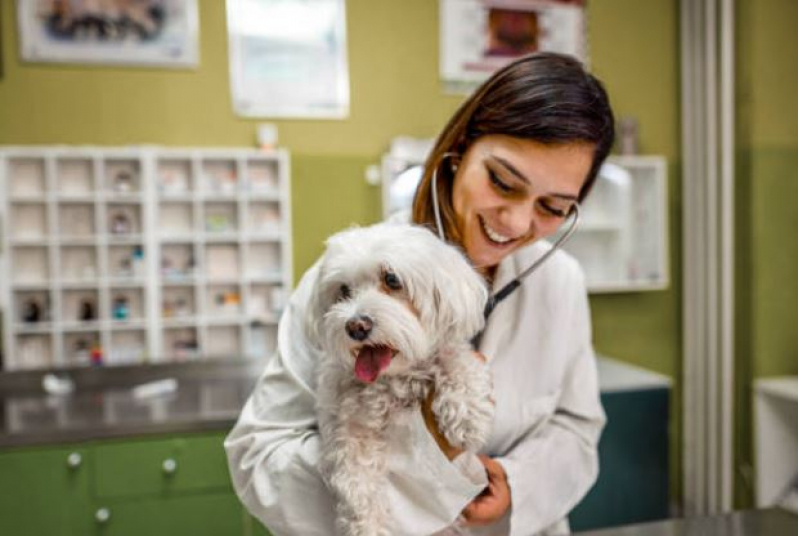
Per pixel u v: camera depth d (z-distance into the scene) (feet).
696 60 10.07
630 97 10.58
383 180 9.27
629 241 10.43
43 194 8.48
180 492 6.79
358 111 9.64
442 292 2.54
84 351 8.73
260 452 2.90
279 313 9.12
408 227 2.70
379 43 9.68
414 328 2.46
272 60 9.33
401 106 9.77
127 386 8.67
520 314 3.31
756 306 9.39
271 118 9.36
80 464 6.55
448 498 2.60
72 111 8.75
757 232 9.34
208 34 9.12
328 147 9.55
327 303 2.76
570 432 3.33
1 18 8.52
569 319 3.44
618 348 10.66
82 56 8.72
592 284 9.83
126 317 8.79
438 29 9.86
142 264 8.71
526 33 10.14
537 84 2.58
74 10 8.69
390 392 2.65
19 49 8.57
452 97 9.93
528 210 2.69
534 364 3.31
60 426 6.59
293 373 3.01
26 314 8.53
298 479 2.69
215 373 9.04
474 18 9.96
